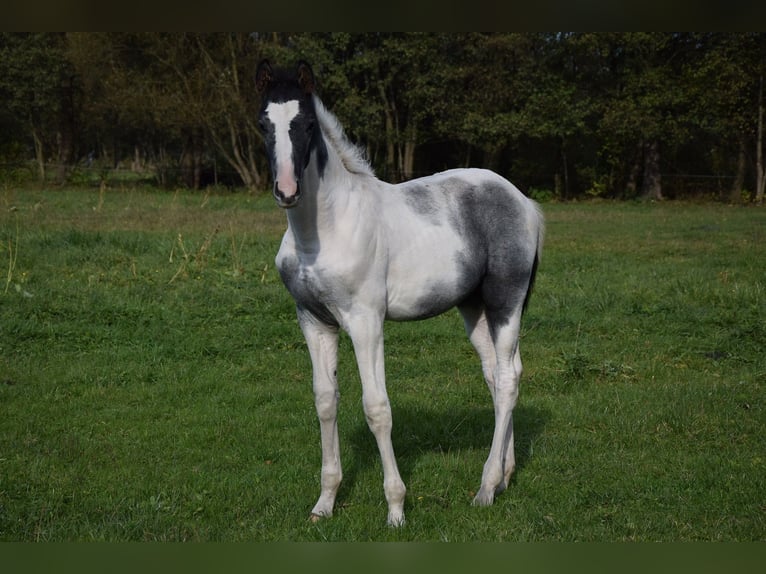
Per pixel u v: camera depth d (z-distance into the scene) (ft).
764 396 19.13
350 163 12.48
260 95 11.37
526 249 14.07
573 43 85.66
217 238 40.34
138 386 20.08
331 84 86.12
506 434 14.05
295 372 21.49
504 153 103.86
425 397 19.44
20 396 18.95
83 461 15.35
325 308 12.34
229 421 17.74
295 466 15.25
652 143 89.76
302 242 11.98
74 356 22.13
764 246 43.88
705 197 88.22
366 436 16.90
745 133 83.20
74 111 104.17
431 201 13.42
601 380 20.83
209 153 112.98
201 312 25.98
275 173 10.77
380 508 13.48
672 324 25.95
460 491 14.30
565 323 26.17
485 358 14.80
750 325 24.80
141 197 75.51
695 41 86.38
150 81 91.15
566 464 15.46
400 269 12.73
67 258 33.63
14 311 24.79
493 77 88.48
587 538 12.37
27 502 13.48
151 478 14.62
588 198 95.40
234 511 13.28
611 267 36.60
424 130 94.73
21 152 100.68
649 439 16.66
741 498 13.58
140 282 29.68
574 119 85.87
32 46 94.27
